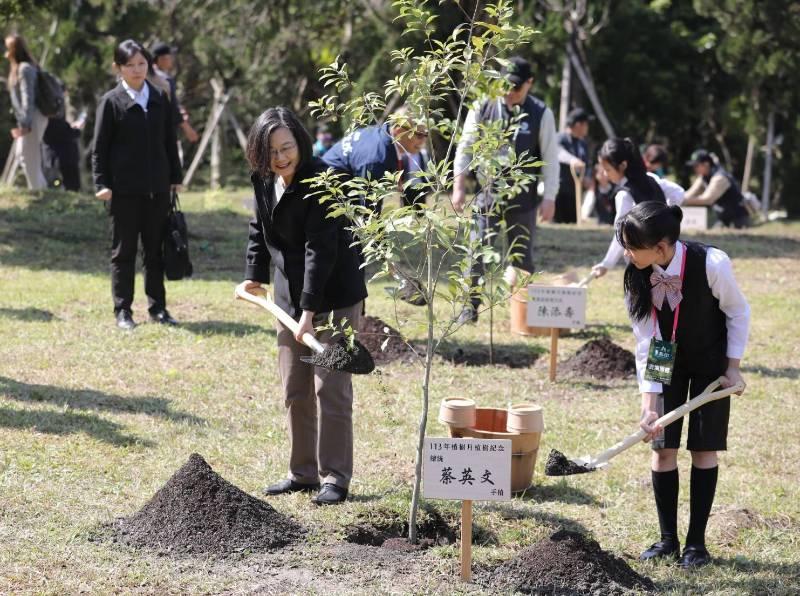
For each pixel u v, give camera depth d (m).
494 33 5.07
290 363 5.66
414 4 4.97
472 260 4.96
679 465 6.59
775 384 8.28
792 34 19.23
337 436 5.68
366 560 4.95
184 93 24.16
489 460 4.68
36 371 7.77
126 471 5.97
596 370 8.49
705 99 24.28
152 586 4.57
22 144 15.80
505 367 8.63
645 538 5.46
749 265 13.54
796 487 6.23
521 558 4.86
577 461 4.96
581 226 16.78
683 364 5.05
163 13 21.97
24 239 13.16
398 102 21.50
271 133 5.25
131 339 8.78
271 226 5.53
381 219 4.92
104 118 8.81
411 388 7.87
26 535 5.03
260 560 4.89
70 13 18.48
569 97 21.12
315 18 22.70
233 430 6.83
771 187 22.72
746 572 5.08
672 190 8.18
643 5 23.52
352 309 5.56
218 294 10.77
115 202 8.95
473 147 5.04
